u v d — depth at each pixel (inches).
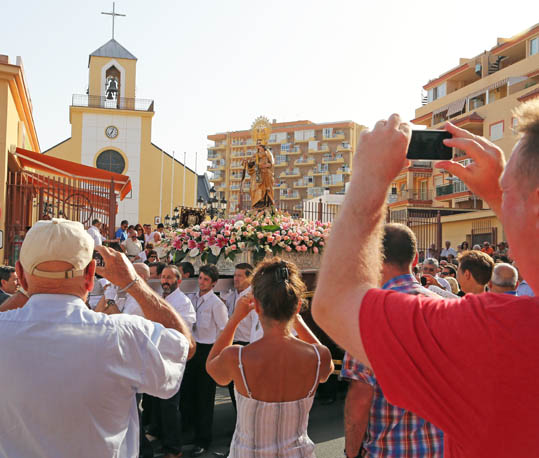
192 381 241.8
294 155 3924.7
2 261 505.7
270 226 311.7
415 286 110.7
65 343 73.5
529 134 43.1
